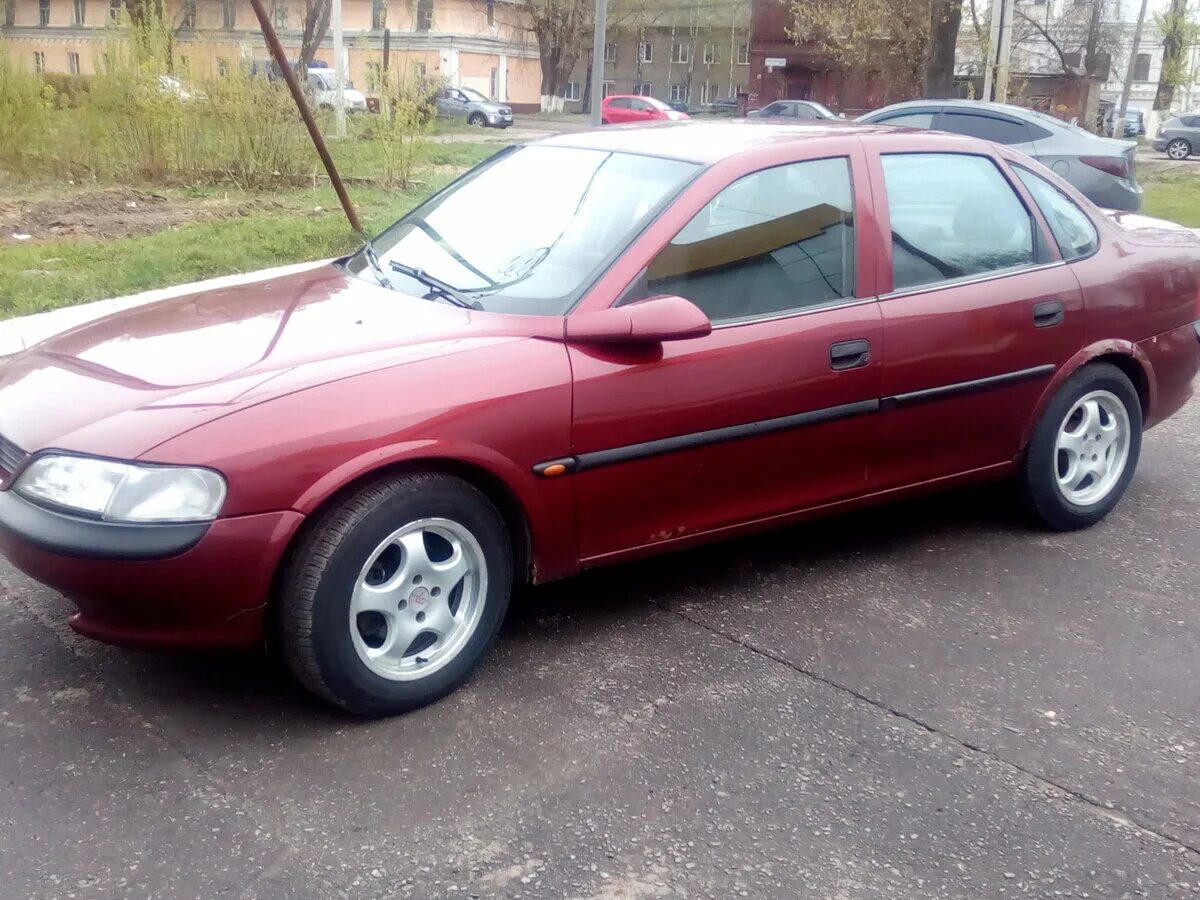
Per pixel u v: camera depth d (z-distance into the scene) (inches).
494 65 2468.0
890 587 166.1
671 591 163.0
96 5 2461.9
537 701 131.7
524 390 129.1
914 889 102.4
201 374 123.5
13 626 145.4
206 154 558.3
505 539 132.9
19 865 101.1
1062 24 1646.2
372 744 122.0
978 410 171.0
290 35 2181.3
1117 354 186.1
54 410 120.9
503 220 158.9
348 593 119.3
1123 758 124.2
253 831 107.0
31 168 536.4
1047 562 176.6
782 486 154.6
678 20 2829.7
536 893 100.3
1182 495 209.9
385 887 100.3
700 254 145.1
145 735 122.2
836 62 1684.3
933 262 166.4
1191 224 558.9
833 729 128.0
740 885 102.1
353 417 118.7
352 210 426.3
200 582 113.2
